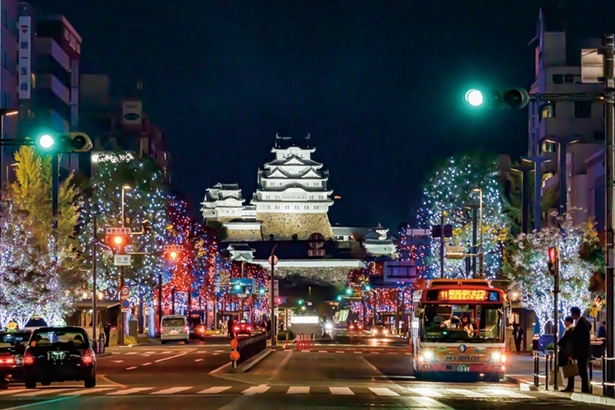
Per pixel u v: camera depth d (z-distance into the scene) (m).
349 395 28.16
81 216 85.25
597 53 27.20
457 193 87.69
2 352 34.47
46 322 66.75
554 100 25.34
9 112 39.50
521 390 32.12
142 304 90.25
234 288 131.38
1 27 87.94
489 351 36.28
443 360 36.25
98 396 27.69
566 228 63.06
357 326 167.88
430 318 36.88
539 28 106.19
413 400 26.30
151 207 85.38
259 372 42.34
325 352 66.75
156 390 30.52
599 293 50.66
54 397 27.38
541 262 62.06
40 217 69.69
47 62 102.69
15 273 62.59
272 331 79.19
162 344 84.69
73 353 31.48
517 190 98.31
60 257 67.50
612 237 27.39
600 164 78.44
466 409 23.39
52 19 107.69
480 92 24.33
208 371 42.66
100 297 80.62
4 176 85.50
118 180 85.81
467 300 36.66
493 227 82.00
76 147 29.81
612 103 27.16
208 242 127.38
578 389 30.64
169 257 79.88
